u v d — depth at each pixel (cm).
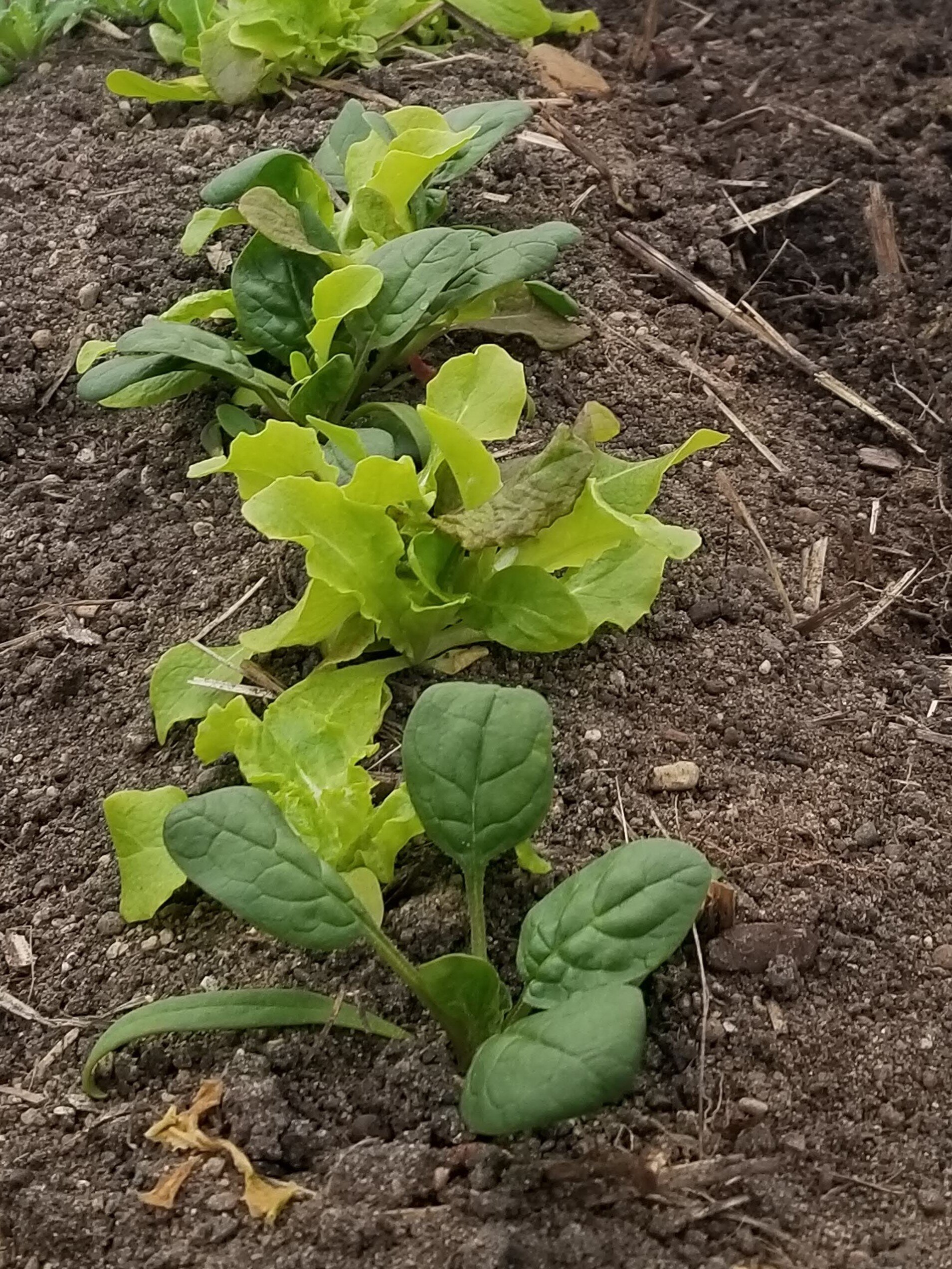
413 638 56
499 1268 43
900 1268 44
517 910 51
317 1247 44
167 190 76
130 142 80
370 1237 44
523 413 67
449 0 85
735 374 73
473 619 55
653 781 55
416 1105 47
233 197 62
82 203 77
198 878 44
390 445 57
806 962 51
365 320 60
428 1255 44
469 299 62
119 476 66
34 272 73
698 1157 46
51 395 70
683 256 77
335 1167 46
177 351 58
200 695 56
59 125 82
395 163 62
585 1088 39
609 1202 45
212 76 79
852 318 77
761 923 51
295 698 54
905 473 70
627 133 84
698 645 60
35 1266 45
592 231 76
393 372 68
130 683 60
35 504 66
